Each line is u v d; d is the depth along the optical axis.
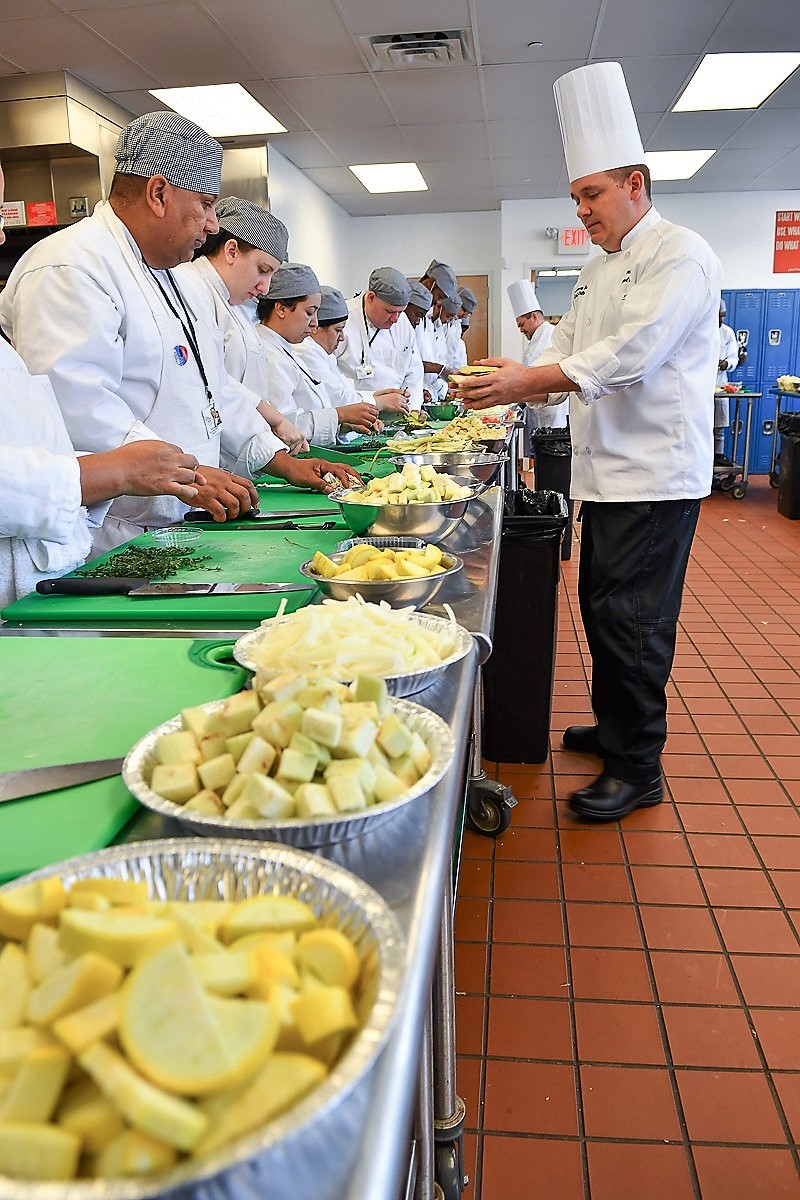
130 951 0.46
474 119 7.09
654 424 2.30
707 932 2.09
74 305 2.07
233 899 0.59
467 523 2.07
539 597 2.77
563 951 2.04
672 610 2.44
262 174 7.69
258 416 2.81
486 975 1.97
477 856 2.42
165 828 0.76
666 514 2.34
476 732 2.45
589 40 5.50
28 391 1.76
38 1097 0.40
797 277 10.52
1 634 1.32
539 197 10.57
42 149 5.90
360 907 0.54
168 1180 0.35
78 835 0.73
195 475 1.73
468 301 9.69
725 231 10.53
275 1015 0.44
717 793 2.72
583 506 2.52
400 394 4.88
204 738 0.76
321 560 1.38
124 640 1.26
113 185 2.28
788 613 4.58
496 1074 1.70
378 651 0.95
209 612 1.38
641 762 2.56
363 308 6.11
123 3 4.74
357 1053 0.42
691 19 5.19
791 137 7.92
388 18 5.05
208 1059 0.41
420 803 0.76
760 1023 1.81
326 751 0.72
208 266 3.66
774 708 3.35
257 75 5.90
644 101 6.84
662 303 2.15
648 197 2.35
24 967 0.48
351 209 11.02
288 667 0.94
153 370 2.32
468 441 3.40
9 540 1.67
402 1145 0.44
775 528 6.93
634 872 2.33
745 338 10.40
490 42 5.46
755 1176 1.48
